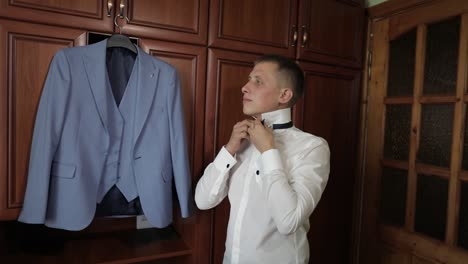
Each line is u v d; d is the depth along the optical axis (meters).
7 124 1.09
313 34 1.65
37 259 1.29
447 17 1.46
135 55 1.26
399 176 1.70
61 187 1.08
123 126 1.20
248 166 1.14
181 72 1.36
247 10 1.48
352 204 1.89
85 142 1.11
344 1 1.74
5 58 1.08
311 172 1.01
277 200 0.93
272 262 1.03
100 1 1.20
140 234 1.56
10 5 1.07
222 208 1.47
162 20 1.30
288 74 1.08
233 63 1.46
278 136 1.12
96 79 1.12
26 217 1.04
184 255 1.52
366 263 1.87
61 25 1.15
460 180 1.42
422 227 1.58
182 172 1.23
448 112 1.47
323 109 1.72
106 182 1.18
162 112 1.22
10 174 1.11
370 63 1.85
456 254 1.42
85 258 1.31
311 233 1.75
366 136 1.88
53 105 1.05
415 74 1.59
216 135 1.43
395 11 1.69
